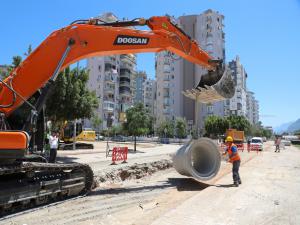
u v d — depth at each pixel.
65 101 23.45
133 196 11.06
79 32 9.93
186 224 7.05
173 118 95.56
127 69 97.62
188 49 11.62
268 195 10.20
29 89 9.09
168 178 15.72
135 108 33.97
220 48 95.69
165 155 26.19
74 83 23.86
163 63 98.31
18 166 7.85
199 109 13.97
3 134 7.52
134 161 19.98
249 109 174.38
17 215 8.13
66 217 8.23
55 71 9.37
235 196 9.97
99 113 88.50
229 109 121.38
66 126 34.78
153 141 72.56
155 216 7.96
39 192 8.80
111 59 92.25
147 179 16.45
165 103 97.06
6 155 7.51
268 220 7.46
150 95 136.25
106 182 14.17
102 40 10.20
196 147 13.83
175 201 10.00
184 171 13.53
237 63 135.38
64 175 10.01
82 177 10.73
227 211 8.16
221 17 96.75
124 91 96.56
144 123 33.53
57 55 9.51
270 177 14.43
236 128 82.88
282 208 8.57
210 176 13.34
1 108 8.53
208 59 12.22
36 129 9.15
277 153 36.97
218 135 79.62
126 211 8.99
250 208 8.51
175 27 11.38
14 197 7.98
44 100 9.08
